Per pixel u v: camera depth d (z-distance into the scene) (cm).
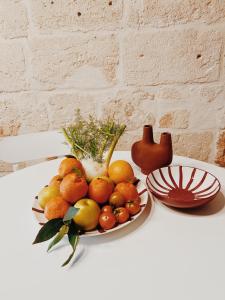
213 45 127
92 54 132
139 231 70
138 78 135
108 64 133
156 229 71
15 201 85
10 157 117
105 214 69
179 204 73
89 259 63
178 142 149
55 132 120
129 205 73
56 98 141
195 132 146
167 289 55
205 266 60
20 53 133
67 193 70
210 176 83
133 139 148
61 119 146
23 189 91
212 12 121
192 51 129
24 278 59
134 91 138
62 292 55
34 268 61
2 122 148
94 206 68
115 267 60
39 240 63
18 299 54
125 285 56
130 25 126
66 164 80
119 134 88
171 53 130
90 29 127
